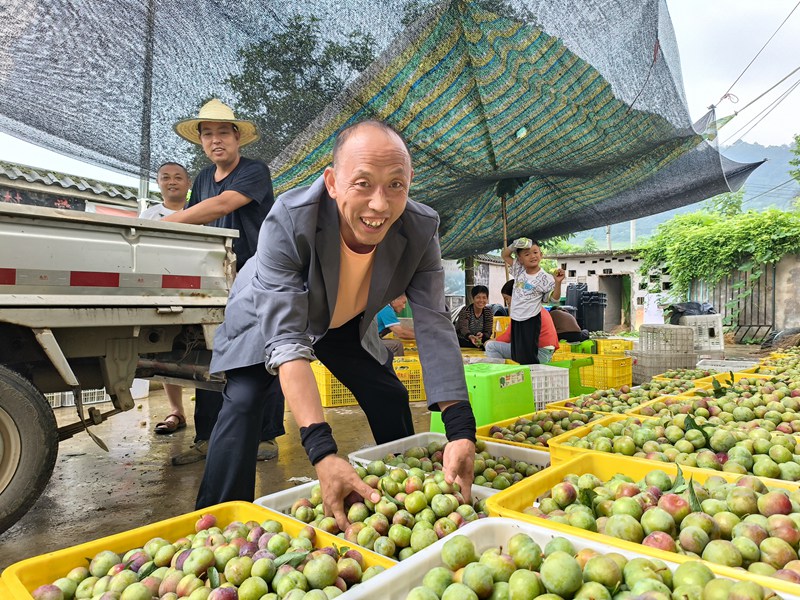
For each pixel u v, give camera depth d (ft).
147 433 17.33
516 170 25.58
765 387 11.89
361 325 8.23
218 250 11.51
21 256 8.73
